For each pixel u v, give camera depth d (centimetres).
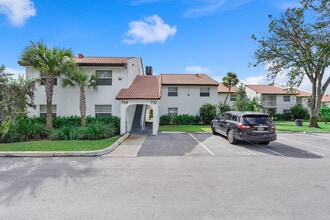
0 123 1018
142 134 1388
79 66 1441
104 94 1485
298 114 3191
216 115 2252
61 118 1418
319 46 1741
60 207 366
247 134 941
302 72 1989
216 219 328
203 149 905
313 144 1052
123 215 340
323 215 344
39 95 1454
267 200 399
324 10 1767
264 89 3431
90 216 336
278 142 1105
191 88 2441
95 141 1002
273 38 1983
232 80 2728
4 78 1066
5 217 331
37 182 491
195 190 447
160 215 340
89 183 487
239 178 527
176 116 2316
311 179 521
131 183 488
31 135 1080
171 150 881
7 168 606
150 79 1872
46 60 1175
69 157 748
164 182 496
